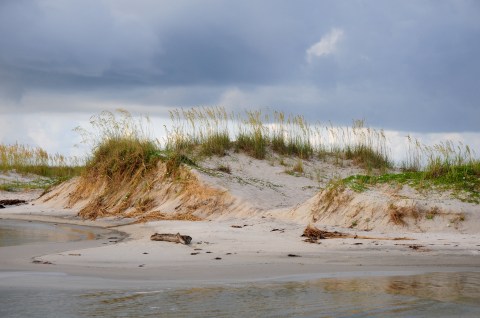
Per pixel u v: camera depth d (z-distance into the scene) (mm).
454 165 15891
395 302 6727
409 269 9102
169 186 19141
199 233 13125
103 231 15477
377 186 15594
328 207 15039
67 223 17984
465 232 13102
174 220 16625
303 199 18453
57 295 7012
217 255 10312
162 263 9539
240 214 16656
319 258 10070
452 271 8922
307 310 6367
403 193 14922
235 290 7395
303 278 8273
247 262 9648
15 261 9812
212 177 19016
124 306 6477
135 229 15383
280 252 10633
